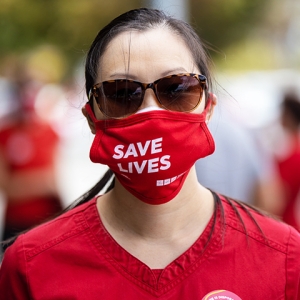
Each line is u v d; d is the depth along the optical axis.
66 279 2.04
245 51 15.11
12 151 5.14
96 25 9.38
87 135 2.79
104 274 2.03
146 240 2.07
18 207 5.18
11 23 9.48
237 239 2.07
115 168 2.01
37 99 5.29
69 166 11.61
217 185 4.39
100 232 2.10
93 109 2.11
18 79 5.23
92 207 2.18
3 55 9.55
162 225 2.06
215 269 2.01
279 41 16.69
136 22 2.03
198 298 1.96
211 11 10.29
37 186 5.20
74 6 9.35
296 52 17.59
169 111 1.98
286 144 4.99
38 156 5.20
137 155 1.97
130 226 2.08
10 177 5.20
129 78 1.97
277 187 4.96
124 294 1.99
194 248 2.04
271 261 2.03
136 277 2.01
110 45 2.01
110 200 2.14
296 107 4.97
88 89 2.17
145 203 2.04
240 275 2.00
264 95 14.99
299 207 4.92
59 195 5.36
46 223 2.21
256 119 11.79
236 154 4.45
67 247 2.08
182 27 2.08
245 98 14.59
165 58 1.98
